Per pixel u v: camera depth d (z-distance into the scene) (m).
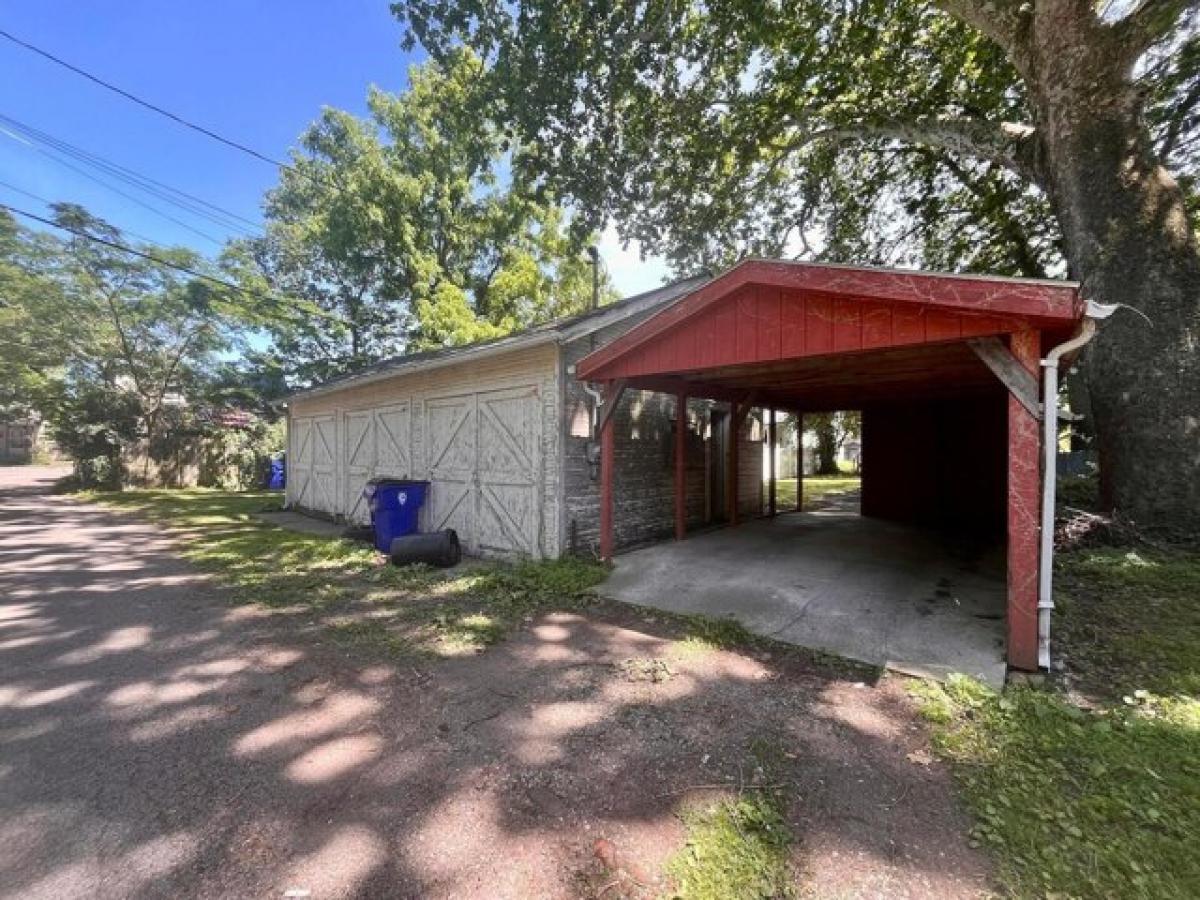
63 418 16.48
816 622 4.34
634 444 7.46
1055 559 5.29
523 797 2.24
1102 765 2.34
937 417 9.66
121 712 2.98
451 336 17.14
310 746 2.64
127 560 6.88
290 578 5.95
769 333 4.43
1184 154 8.08
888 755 2.54
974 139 7.86
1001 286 3.23
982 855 1.88
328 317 18.84
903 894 1.73
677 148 9.79
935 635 3.98
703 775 2.39
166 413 18.53
